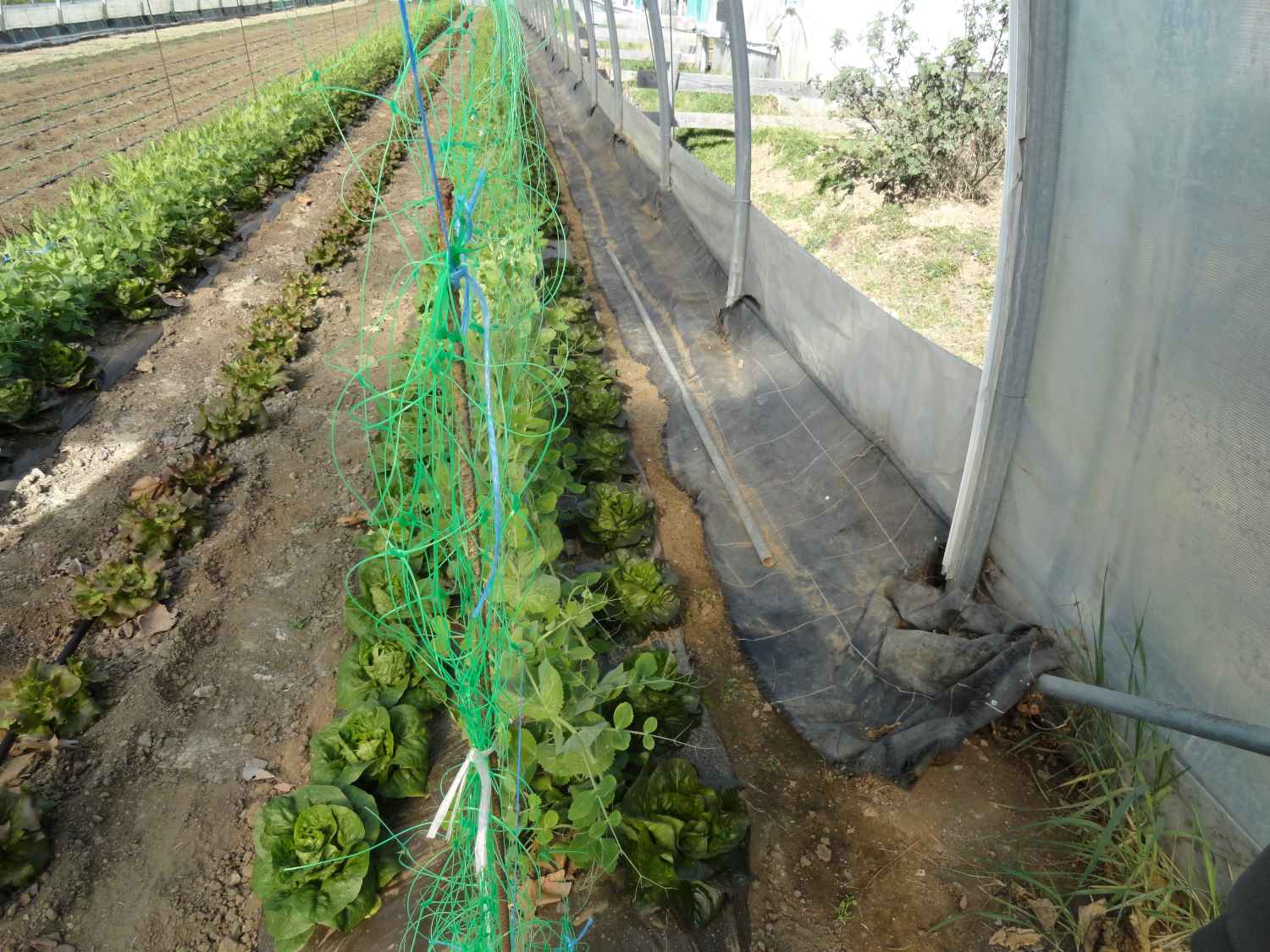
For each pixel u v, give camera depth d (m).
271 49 22.47
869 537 4.03
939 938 2.50
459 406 2.67
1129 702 2.46
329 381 5.72
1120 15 2.32
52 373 5.32
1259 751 2.06
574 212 9.86
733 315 6.27
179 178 8.32
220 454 4.86
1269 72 1.91
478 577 2.50
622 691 3.00
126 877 2.64
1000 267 2.86
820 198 8.39
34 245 6.41
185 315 6.66
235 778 2.97
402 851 2.62
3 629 3.53
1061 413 2.87
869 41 8.13
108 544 4.11
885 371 4.17
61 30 22.70
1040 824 2.67
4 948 2.43
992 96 7.15
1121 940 2.40
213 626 3.63
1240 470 2.14
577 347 5.77
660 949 2.36
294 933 2.32
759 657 3.61
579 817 2.27
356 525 4.29
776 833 2.84
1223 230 2.11
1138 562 2.58
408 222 9.03
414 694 3.11
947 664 3.16
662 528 4.41
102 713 3.17
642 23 20.42
